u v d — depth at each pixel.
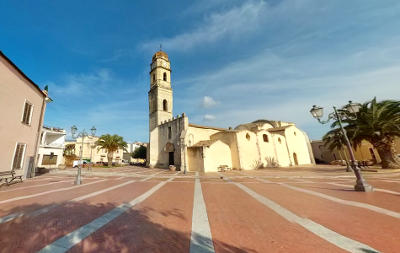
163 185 11.62
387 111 17.53
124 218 5.14
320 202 6.64
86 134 13.64
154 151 34.75
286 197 7.61
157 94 37.16
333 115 10.07
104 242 3.65
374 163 28.30
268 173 19.95
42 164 31.17
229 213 5.58
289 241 3.64
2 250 3.30
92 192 9.12
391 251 3.14
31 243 3.60
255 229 4.30
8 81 12.74
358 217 4.93
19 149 14.10
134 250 3.33
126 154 74.81
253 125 40.91
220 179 14.90
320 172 19.38
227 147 28.05
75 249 3.36
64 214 5.47
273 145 32.75
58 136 36.38
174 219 5.06
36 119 16.48
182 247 3.45
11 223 4.71
